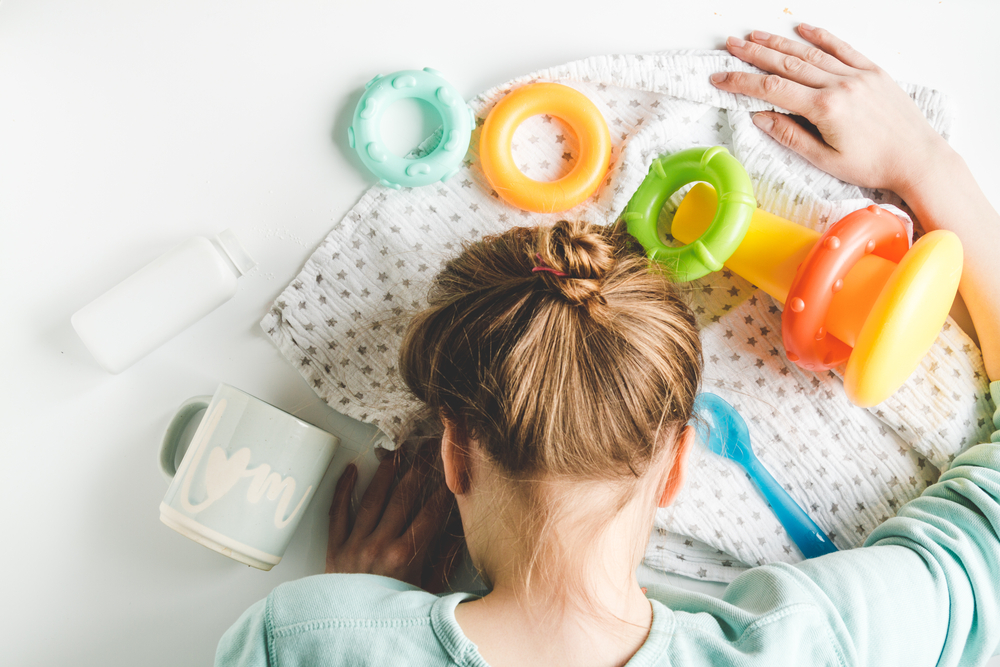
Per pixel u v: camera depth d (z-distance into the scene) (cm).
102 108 80
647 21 86
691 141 85
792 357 74
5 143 79
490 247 56
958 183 80
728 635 52
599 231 64
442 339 50
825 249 67
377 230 80
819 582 57
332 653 48
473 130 82
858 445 81
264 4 81
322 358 79
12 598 76
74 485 77
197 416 77
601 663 47
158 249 79
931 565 59
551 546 49
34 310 78
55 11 79
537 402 44
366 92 77
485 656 47
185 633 77
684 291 83
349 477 77
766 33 86
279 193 81
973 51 88
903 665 55
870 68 85
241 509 64
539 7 85
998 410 76
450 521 75
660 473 51
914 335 65
